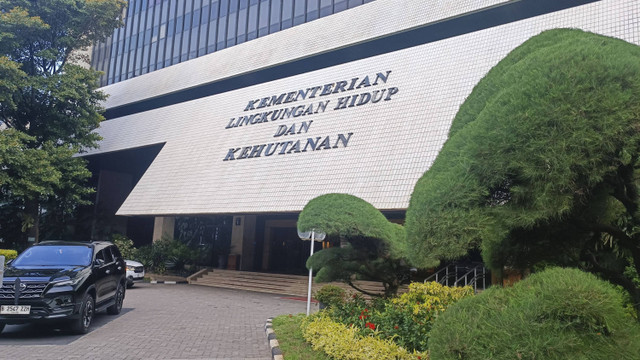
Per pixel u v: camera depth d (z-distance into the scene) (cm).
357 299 879
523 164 329
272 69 2445
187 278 2284
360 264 900
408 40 2131
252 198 1769
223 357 715
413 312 658
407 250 393
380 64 1848
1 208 2638
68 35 2319
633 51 372
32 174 1969
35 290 802
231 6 2942
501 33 1599
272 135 1952
